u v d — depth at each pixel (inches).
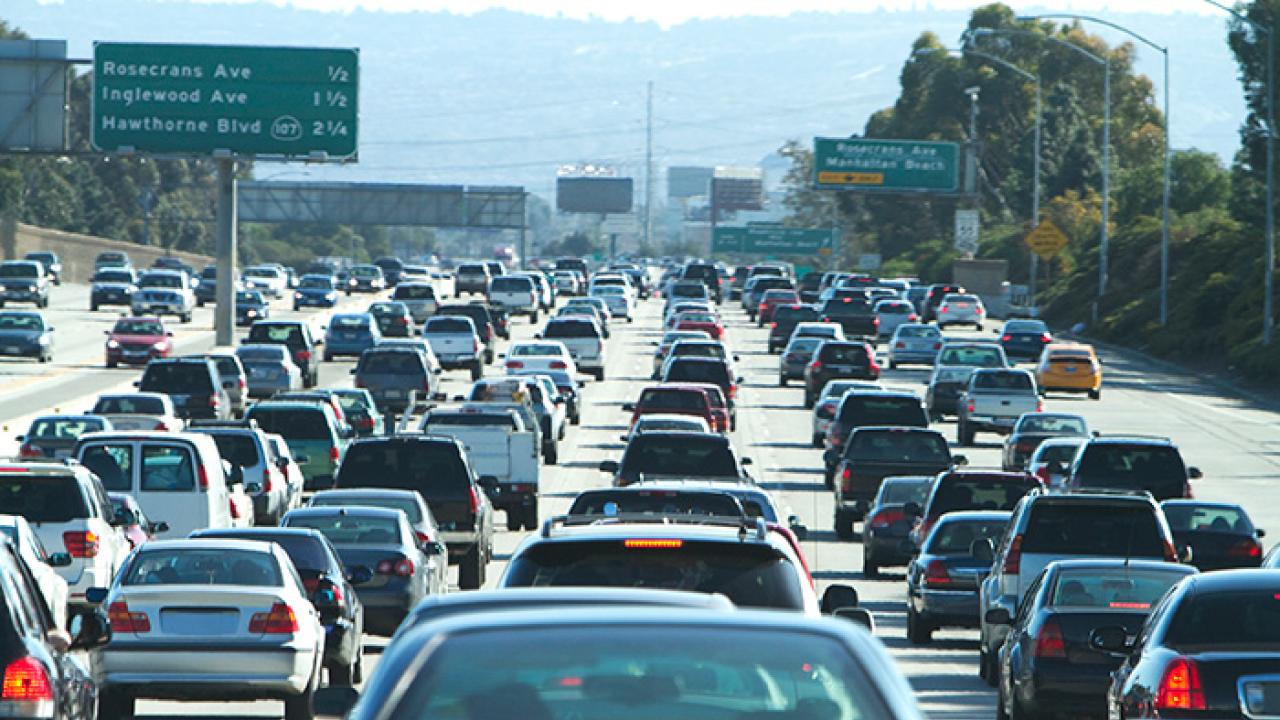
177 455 3472.0
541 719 689.6
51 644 1443.2
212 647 2096.5
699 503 2034.9
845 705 707.4
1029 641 2034.9
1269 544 4448.8
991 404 6589.6
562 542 1240.8
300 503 4591.5
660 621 746.8
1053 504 2524.6
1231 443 6904.5
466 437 4360.2
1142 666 1545.3
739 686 711.1
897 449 4525.1
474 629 738.2
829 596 1386.6
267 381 7091.5
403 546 2778.1
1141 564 2073.1
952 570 2979.8
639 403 5393.7
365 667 2691.9
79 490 2723.9
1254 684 1460.4
